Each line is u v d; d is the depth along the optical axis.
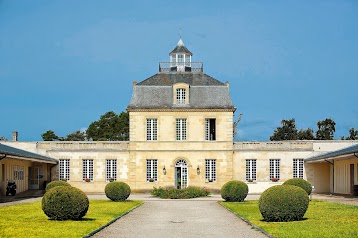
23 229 21.58
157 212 33.03
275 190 25.56
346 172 52.81
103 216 28.58
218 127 59.66
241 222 26.48
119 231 22.59
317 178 59.81
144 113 59.75
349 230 21.06
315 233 20.38
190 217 29.56
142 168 59.44
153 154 59.50
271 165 60.00
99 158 60.19
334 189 57.47
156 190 53.56
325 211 30.06
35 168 60.03
